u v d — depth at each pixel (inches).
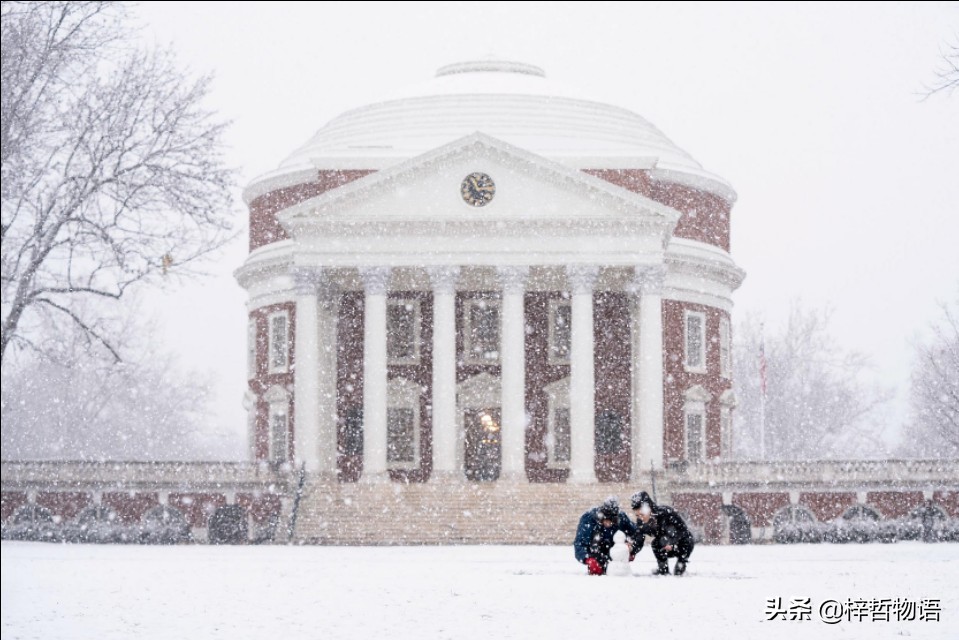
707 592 927.0
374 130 3078.2
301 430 2534.5
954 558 1453.0
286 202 3002.0
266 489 2488.9
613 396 2760.8
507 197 2524.6
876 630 718.5
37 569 1425.9
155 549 1990.7
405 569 1349.7
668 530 1100.5
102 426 4515.3
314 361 2541.8
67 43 1284.4
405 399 2753.4
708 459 2923.2
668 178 2994.6
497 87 3179.1
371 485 2405.3
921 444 3211.1
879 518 2373.3
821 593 904.3
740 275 3102.9
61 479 2544.3
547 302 2778.1
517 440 2487.7
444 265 2513.5
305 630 794.2
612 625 763.4
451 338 2507.4
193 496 2503.7
